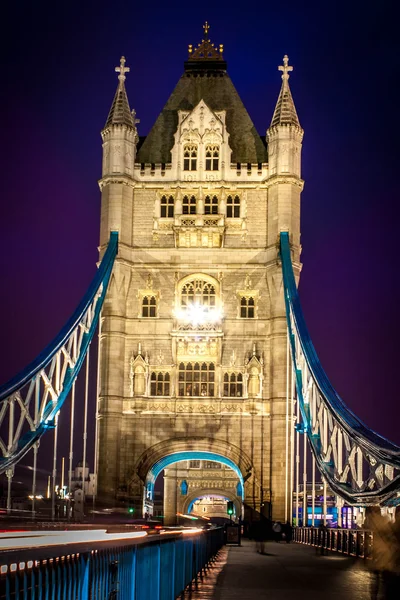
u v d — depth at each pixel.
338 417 48.94
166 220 85.31
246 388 81.31
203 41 95.06
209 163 86.50
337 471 50.47
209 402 81.12
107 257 80.44
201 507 161.12
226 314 83.12
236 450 80.12
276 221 83.88
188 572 24.47
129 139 86.81
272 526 75.25
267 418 80.69
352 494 40.59
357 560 39.81
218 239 84.50
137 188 86.19
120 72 90.00
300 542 68.44
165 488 126.25
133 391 81.56
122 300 82.69
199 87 92.81
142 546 14.36
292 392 75.81
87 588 9.88
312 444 61.53
